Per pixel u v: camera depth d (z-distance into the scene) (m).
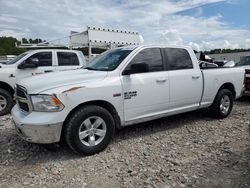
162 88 5.62
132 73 5.27
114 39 14.84
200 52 8.78
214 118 7.12
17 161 4.55
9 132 6.07
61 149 5.01
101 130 4.81
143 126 6.41
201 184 3.69
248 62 11.23
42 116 4.35
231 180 3.77
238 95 7.59
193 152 4.84
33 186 3.73
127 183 3.77
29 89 4.52
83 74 4.98
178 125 6.52
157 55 5.73
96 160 4.53
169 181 3.80
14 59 8.93
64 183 3.80
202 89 6.45
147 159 4.55
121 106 5.07
